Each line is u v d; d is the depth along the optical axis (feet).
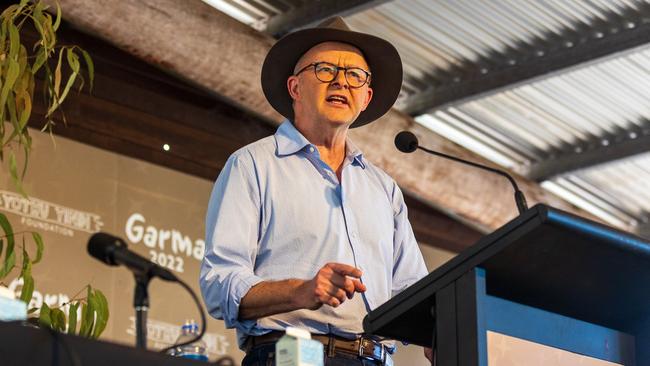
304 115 10.11
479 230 28.17
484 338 7.04
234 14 22.29
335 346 8.95
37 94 19.57
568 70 23.73
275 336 8.88
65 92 11.79
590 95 25.13
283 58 10.66
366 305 9.43
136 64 21.45
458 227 27.94
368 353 9.02
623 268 7.57
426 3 22.31
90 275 18.92
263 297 8.46
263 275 9.32
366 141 24.12
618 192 29.45
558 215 6.81
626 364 8.28
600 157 27.25
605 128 26.66
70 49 12.03
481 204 26.91
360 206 9.83
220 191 9.54
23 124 11.35
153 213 20.62
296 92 10.48
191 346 10.23
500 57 24.23
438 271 7.23
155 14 19.74
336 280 7.93
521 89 24.97
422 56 24.21
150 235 20.44
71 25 20.03
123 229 20.01
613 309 8.24
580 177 28.50
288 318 8.91
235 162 9.61
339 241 9.50
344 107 9.99
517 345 7.30
